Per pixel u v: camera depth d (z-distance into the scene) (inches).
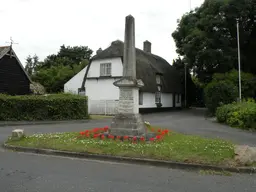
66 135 430.9
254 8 1035.3
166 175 250.7
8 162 291.9
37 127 594.9
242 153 294.8
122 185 217.6
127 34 422.0
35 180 226.8
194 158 289.0
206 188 213.8
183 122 732.0
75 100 770.2
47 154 339.6
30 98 717.9
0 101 684.7
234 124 629.6
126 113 409.4
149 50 1524.4
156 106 1241.4
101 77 1084.5
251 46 1158.3
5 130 540.1
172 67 1601.9
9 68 1019.9
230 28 1078.4
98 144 351.6
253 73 1191.6
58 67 1800.0
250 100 791.7
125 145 343.3
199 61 1103.0
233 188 215.0
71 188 207.6
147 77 1122.7
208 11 1095.0
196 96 1893.5
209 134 495.8
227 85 896.3
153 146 338.0
